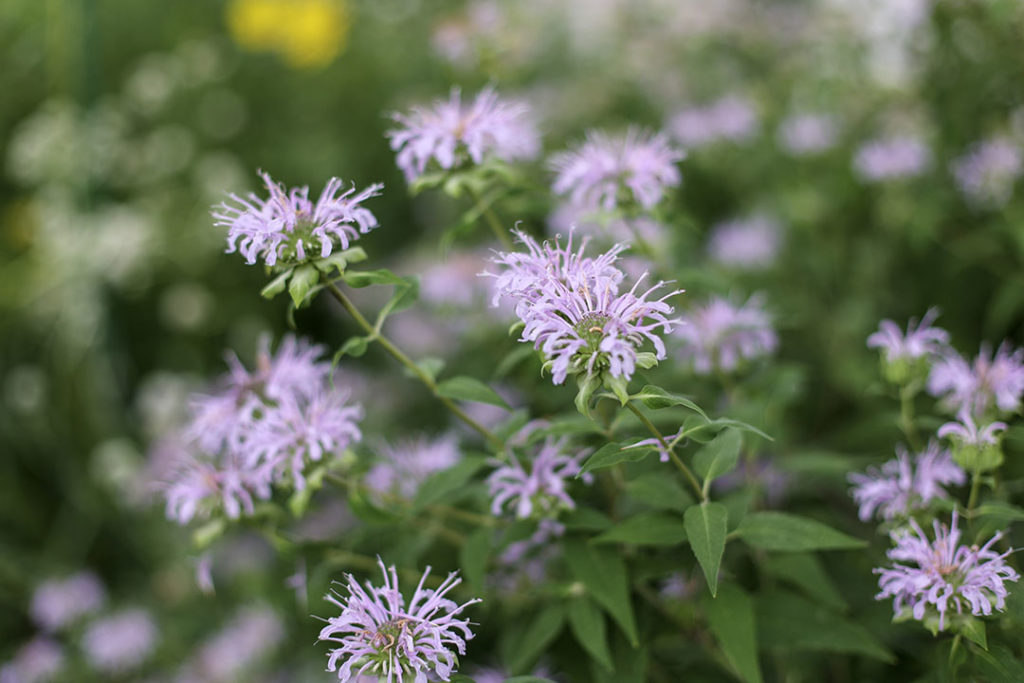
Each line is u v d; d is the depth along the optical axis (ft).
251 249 2.53
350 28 6.17
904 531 2.60
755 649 2.61
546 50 5.62
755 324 3.06
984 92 3.64
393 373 4.48
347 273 2.59
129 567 4.67
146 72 5.81
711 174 4.46
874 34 4.28
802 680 2.95
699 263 3.81
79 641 4.08
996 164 3.49
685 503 2.62
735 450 2.55
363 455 2.85
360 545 2.90
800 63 4.73
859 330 3.68
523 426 2.72
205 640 4.00
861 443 3.34
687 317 3.09
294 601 3.60
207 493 2.82
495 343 3.56
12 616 4.39
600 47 5.49
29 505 4.72
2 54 6.10
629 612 2.60
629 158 2.94
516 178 2.84
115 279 5.01
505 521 2.79
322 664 3.58
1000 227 3.46
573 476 2.67
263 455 2.83
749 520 2.61
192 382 4.77
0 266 5.55
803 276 3.99
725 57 5.07
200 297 5.10
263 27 5.98
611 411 2.95
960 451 2.62
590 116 5.06
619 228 3.19
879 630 2.86
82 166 5.35
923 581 2.48
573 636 2.79
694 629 2.81
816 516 3.08
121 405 5.08
